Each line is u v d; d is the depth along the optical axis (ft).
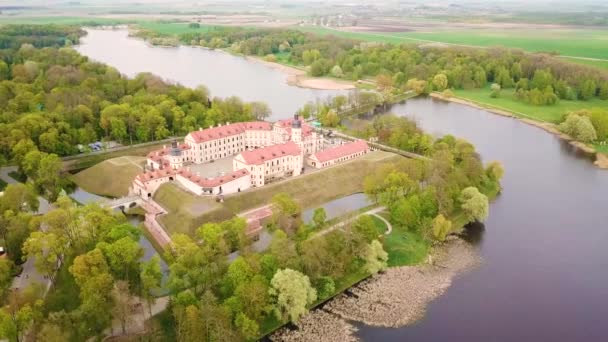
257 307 508.12
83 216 641.81
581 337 530.68
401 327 540.52
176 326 502.38
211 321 467.93
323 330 529.45
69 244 612.29
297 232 640.17
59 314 465.06
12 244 598.75
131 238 581.53
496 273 640.99
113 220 629.10
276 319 535.60
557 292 604.90
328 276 586.86
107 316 474.90
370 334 529.04
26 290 499.10
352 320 548.31
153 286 516.32
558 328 544.21
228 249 607.78
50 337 423.64
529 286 615.57
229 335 469.98
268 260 558.97
